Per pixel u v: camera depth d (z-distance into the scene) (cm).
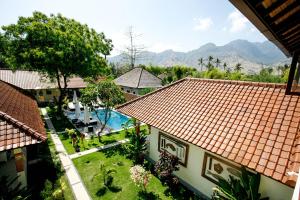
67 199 892
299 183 362
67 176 1078
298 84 505
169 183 987
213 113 959
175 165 998
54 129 1906
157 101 1278
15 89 1602
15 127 756
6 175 827
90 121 2066
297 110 764
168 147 1118
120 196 920
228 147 757
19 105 1144
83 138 1612
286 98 835
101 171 1046
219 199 766
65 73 2323
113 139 1670
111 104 1602
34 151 1311
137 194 935
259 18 267
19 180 817
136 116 1219
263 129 759
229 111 923
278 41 407
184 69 4916
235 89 1044
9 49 2108
